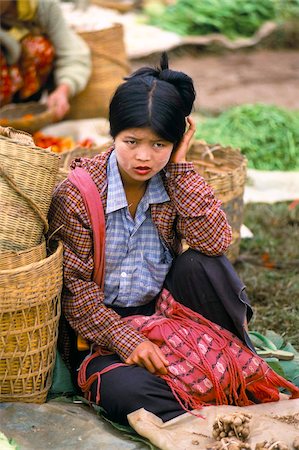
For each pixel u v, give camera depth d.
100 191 5.06
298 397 5.18
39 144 8.50
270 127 10.02
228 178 6.71
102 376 4.92
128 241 5.13
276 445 4.51
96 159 5.13
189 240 5.14
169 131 4.68
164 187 5.14
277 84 14.18
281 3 16.98
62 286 5.11
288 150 9.84
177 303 5.19
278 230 8.36
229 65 15.12
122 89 4.71
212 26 16.03
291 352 5.87
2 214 4.70
